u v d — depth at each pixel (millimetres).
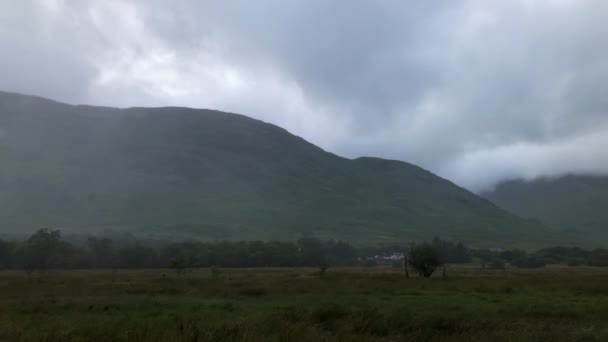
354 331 13758
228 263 105562
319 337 12195
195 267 91500
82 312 20250
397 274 61938
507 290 32562
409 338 12836
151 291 31734
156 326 14664
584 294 30219
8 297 28016
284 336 11781
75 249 93688
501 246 194875
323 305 18766
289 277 52500
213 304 23344
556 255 143000
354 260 133000
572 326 15930
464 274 65562
